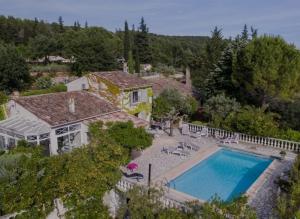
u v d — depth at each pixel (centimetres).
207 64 5503
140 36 10550
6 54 5922
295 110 3131
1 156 1535
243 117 3012
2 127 2372
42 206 1455
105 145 1772
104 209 1691
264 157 2638
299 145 2712
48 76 6900
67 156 1606
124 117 2975
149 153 2659
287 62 3116
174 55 12175
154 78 5278
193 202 1338
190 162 2427
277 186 1953
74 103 2784
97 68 8169
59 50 9744
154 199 1404
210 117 3672
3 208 1312
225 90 3962
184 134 3344
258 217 1550
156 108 3684
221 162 2591
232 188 2070
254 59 3344
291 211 1273
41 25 13375
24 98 2608
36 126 2317
